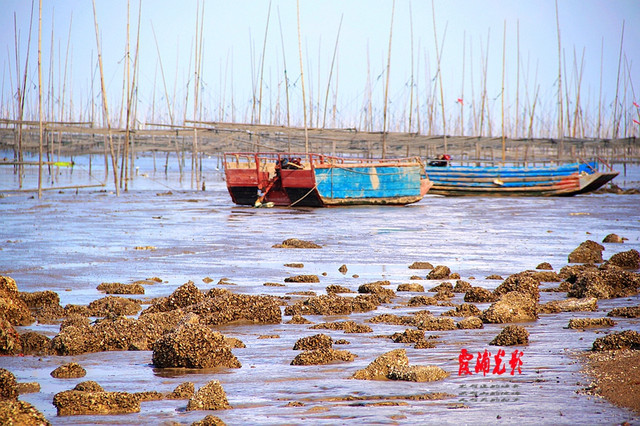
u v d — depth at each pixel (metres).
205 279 20.86
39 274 21.81
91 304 16.23
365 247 29.78
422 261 25.80
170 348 11.16
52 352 12.38
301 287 20.06
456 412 8.29
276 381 10.16
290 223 40.28
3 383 9.27
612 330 13.87
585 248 26.17
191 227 37.16
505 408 8.40
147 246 28.62
